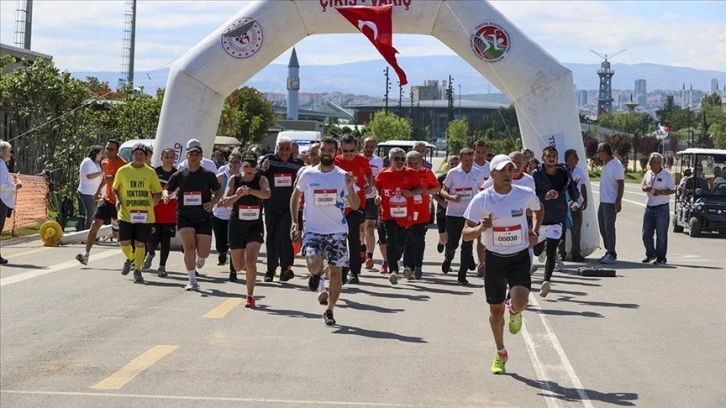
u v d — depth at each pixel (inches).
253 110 2849.4
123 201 567.2
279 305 485.4
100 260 674.8
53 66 1175.0
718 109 4475.9
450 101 4212.6
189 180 535.2
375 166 713.0
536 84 751.1
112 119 1470.2
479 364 353.7
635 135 4047.7
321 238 430.9
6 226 834.2
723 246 904.3
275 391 311.6
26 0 1717.5
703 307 497.4
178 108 761.0
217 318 445.7
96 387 316.8
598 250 839.7
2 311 464.1
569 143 751.7
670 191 709.9
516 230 335.3
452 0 752.3
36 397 304.3
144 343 388.5
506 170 334.6
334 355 366.3
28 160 1147.3
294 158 574.2
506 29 755.4
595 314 471.2
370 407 293.3
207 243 541.6
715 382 330.6
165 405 294.7
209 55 760.3
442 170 2568.9
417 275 599.5
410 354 369.4
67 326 425.7
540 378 332.8
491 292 339.6
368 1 749.3
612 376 338.0
